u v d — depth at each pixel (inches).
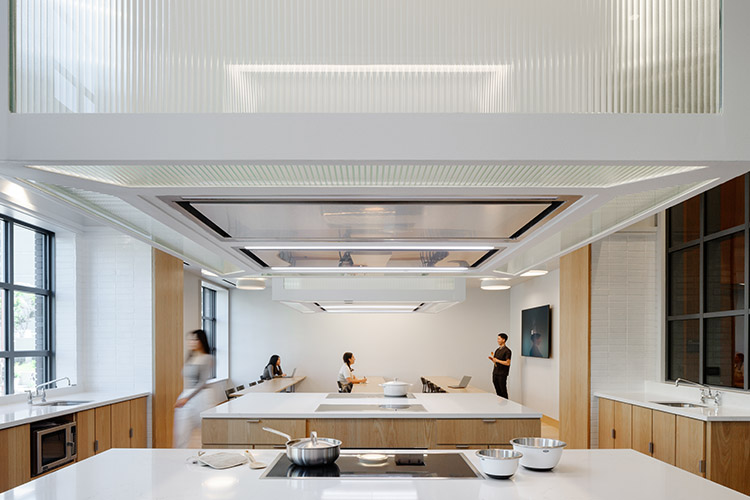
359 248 105.4
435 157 59.7
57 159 58.8
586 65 61.3
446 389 362.6
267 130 59.6
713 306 226.7
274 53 61.2
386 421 190.4
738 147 60.1
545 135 60.1
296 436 188.9
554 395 426.3
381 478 101.3
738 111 60.5
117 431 228.5
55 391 236.4
